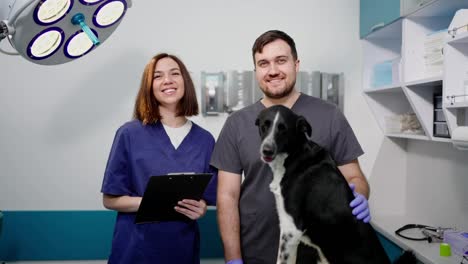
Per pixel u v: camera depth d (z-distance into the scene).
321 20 2.07
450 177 1.79
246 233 1.20
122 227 1.37
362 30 2.04
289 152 0.97
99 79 2.00
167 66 1.38
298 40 2.06
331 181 0.94
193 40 2.03
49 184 2.00
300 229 0.94
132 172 1.38
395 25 1.78
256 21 2.04
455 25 1.28
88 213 1.96
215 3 2.03
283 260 0.95
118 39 2.00
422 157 2.01
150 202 1.15
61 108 2.00
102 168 2.02
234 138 1.25
